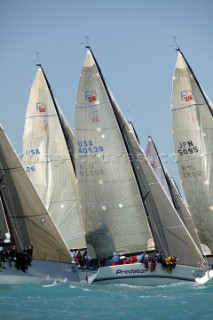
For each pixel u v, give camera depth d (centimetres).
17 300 10338
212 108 13525
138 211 13100
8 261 11288
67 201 14575
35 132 14788
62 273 12000
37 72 14875
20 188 12238
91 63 13362
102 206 13275
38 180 14688
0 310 9712
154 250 13012
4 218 12069
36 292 10962
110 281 12100
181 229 12862
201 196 13588
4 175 12238
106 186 13262
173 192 15700
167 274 12225
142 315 9594
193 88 13500
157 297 10869
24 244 12181
